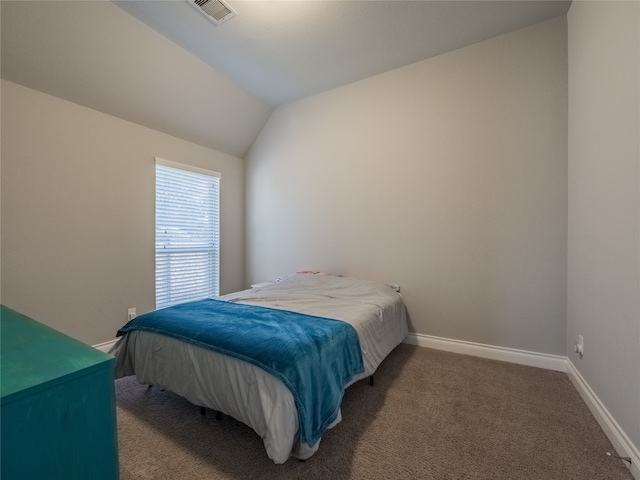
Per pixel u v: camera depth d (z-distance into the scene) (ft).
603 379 5.11
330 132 10.91
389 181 9.72
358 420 5.35
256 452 4.51
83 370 2.29
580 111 6.30
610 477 4.08
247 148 13.06
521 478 4.05
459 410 5.66
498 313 8.13
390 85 9.64
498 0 6.77
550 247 7.48
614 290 4.71
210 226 11.95
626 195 4.34
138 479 3.99
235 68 9.48
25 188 7.05
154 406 5.78
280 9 6.98
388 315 7.69
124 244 8.98
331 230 10.93
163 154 10.02
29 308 7.16
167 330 5.42
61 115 7.61
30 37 6.46
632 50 4.17
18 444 1.94
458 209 8.63
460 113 8.57
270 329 5.15
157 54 8.21
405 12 7.09
